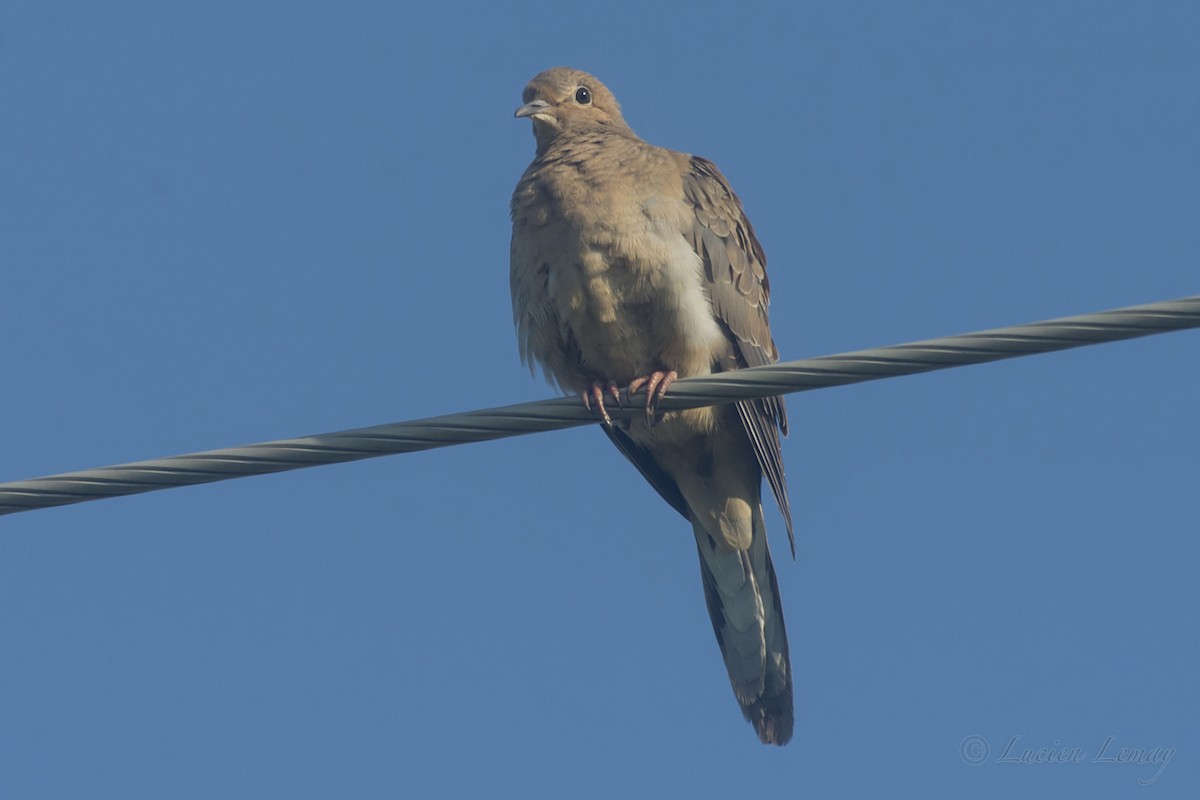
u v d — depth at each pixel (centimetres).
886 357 839
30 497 845
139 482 848
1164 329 780
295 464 862
